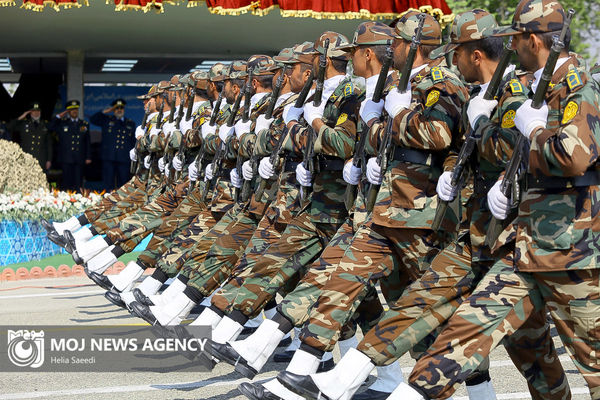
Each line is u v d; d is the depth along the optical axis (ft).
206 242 20.71
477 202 11.87
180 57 68.74
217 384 17.28
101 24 55.47
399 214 12.88
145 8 41.73
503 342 12.19
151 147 28.32
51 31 58.08
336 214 15.71
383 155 13.06
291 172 17.21
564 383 12.15
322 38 15.75
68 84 66.44
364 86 14.98
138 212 25.95
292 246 16.46
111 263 25.62
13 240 36.68
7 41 61.82
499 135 11.05
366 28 14.20
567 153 9.76
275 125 18.65
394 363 15.51
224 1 41.52
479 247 11.85
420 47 13.47
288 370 13.46
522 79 13.50
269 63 20.70
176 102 27.89
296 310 15.12
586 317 10.46
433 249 12.93
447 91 12.32
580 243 10.30
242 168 19.66
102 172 58.39
